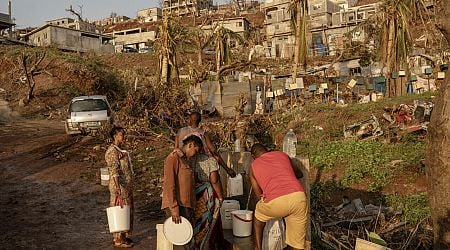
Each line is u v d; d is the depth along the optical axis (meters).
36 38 53.34
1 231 7.66
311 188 9.81
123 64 43.47
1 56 32.97
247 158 6.54
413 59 27.58
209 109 24.12
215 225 5.67
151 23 87.31
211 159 5.64
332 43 50.38
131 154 13.61
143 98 17.28
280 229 5.34
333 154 11.49
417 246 7.21
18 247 6.85
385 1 22.86
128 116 16.05
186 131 6.48
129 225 6.62
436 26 5.50
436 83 23.05
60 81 30.67
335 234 7.32
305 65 23.30
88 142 15.70
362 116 15.00
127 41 83.75
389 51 22.52
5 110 26.00
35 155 14.30
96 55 43.72
